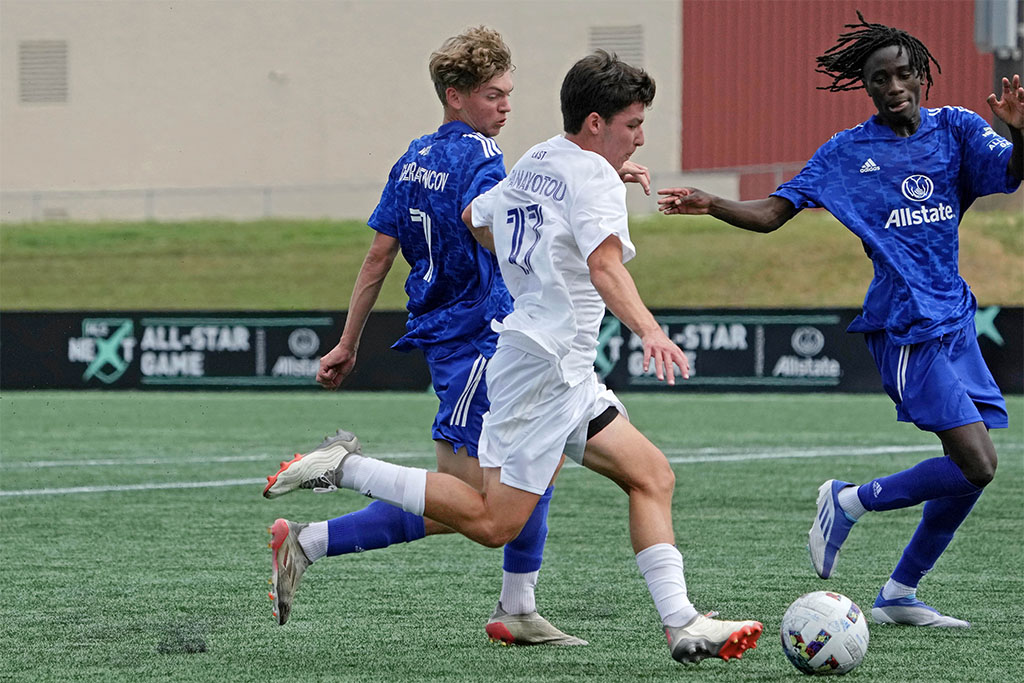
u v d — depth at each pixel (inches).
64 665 559.5
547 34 3762.3
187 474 1263.5
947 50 3558.1
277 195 3897.6
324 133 3917.3
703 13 3710.6
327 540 553.3
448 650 589.3
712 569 796.6
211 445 1509.6
